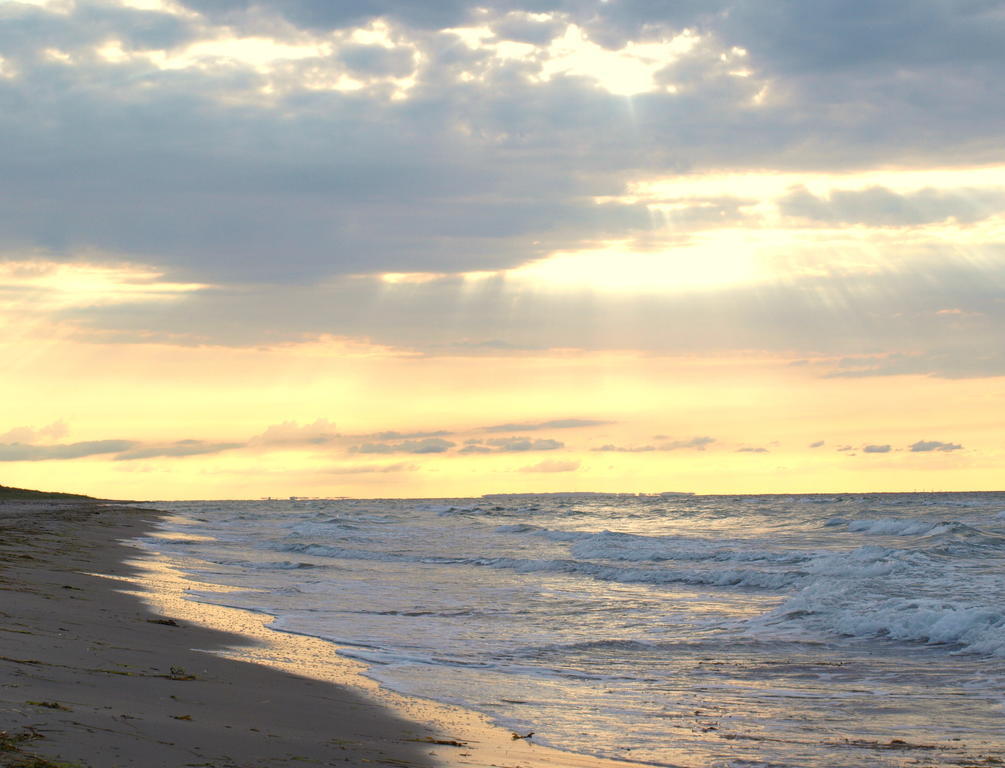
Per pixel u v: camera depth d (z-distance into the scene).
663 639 16.73
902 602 18.88
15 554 29.17
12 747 6.48
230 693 10.31
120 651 12.43
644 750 9.27
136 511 104.69
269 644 15.07
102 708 8.28
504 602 21.84
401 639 16.36
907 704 11.57
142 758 6.72
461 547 42.38
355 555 36.78
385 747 8.41
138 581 24.69
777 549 37.31
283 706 9.93
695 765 8.77
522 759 8.45
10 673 9.50
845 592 20.97
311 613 19.55
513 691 12.12
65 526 54.50
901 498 119.44
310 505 163.25
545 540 47.66
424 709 10.65
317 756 7.64
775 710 11.25
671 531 55.19
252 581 26.22
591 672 13.68
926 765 8.85
